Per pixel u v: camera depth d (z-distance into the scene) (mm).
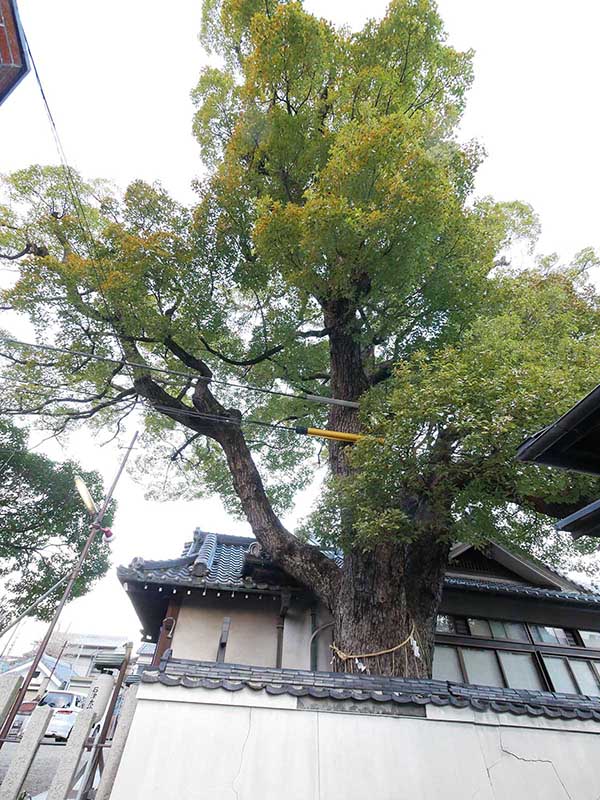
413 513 6766
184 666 3896
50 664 31344
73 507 15945
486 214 8617
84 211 9391
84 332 8672
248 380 10594
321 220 6438
